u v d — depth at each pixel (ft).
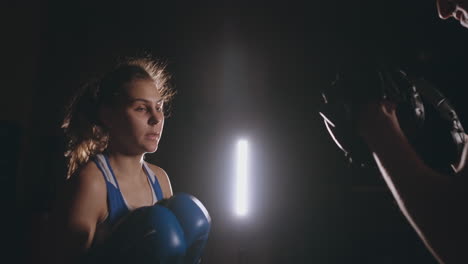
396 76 2.26
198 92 14.24
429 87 2.52
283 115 14.24
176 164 13.85
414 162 1.93
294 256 13.10
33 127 13.71
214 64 14.39
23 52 13.70
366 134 2.07
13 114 13.30
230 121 14.20
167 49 14.42
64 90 14.03
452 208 1.82
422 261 12.22
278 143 14.12
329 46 14.14
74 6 14.48
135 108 4.01
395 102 2.13
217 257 12.98
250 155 14.06
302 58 14.29
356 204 13.15
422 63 13.14
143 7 14.52
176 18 14.53
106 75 4.39
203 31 14.51
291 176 13.91
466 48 12.77
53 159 13.30
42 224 11.03
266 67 14.39
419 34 13.34
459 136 2.33
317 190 13.65
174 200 4.04
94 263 3.44
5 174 11.91
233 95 14.34
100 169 3.85
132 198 4.06
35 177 13.17
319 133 13.99
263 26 14.48
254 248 13.16
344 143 2.26
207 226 4.04
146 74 4.26
